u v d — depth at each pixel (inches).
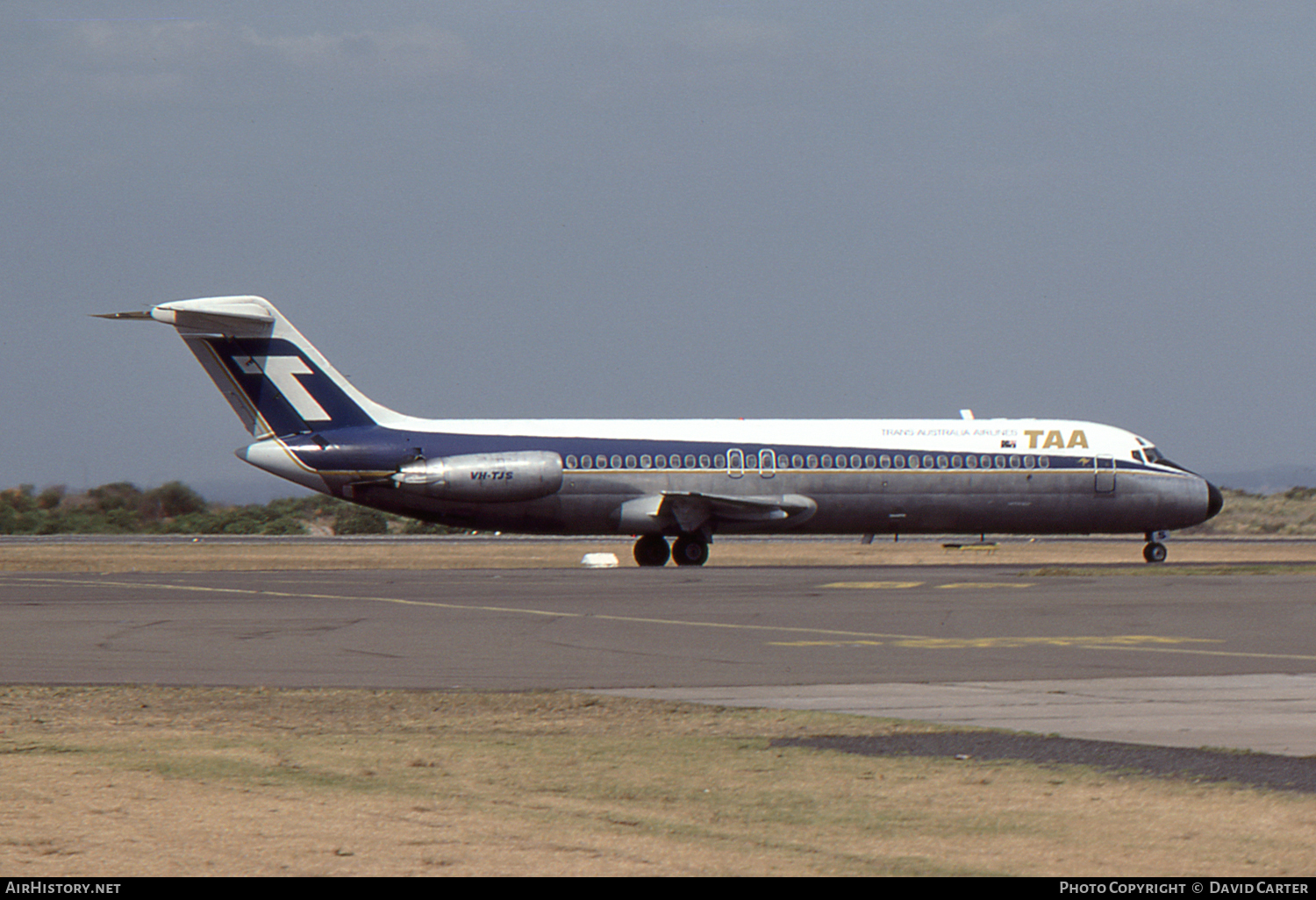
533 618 4013.3
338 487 6943.9
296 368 6929.1
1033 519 7495.1
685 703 2461.9
